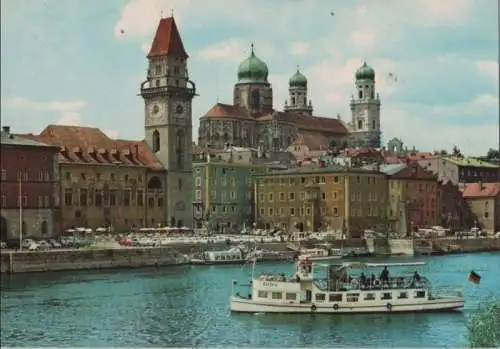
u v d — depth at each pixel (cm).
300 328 13775
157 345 12719
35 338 13138
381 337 13138
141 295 16962
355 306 14688
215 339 13075
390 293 14788
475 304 15500
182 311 15175
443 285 17762
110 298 16562
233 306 15025
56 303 15988
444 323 14012
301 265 14888
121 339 13062
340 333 13412
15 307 15575
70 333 13475
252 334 13388
